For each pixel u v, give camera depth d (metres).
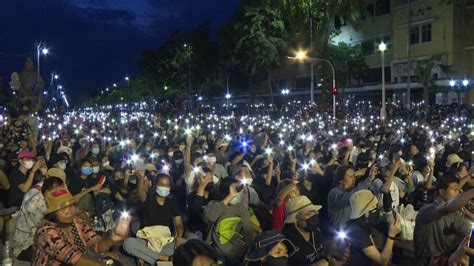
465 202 5.71
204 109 59.41
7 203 10.79
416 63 52.12
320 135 21.30
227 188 7.93
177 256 4.04
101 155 14.58
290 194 8.28
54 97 69.31
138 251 8.07
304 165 10.45
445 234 6.09
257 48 56.66
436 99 49.09
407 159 13.38
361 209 6.27
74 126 27.94
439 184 6.43
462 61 49.53
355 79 60.34
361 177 9.81
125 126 27.05
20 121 13.19
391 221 6.40
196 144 16.09
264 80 73.94
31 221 7.40
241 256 7.53
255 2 57.22
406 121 32.28
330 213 8.02
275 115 42.66
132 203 9.24
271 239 5.98
